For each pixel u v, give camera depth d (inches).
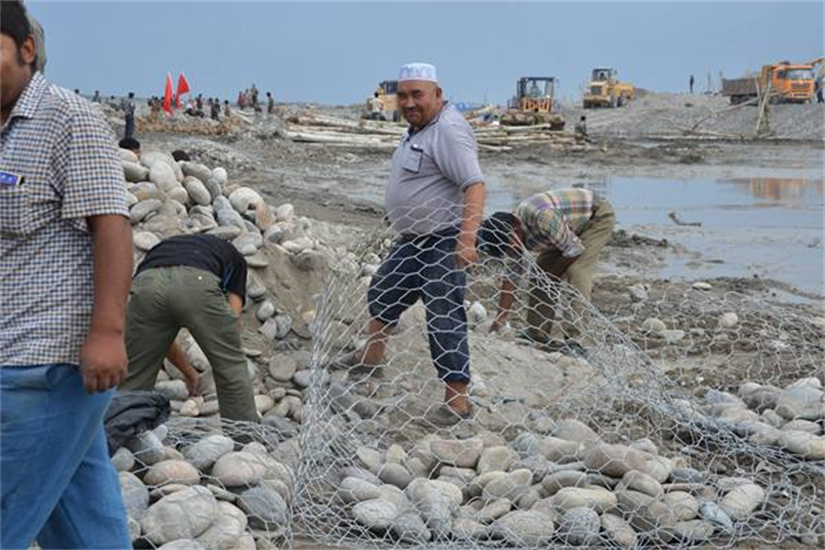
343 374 239.1
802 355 299.4
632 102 2581.2
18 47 112.9
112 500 129.1
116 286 114.7
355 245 330.3
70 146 113.6
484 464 194.4
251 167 951.6
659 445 219.6
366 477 190.2
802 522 185.3
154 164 287.1
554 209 282.5
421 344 257.6
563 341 283.6
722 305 365.7
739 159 1269.7
